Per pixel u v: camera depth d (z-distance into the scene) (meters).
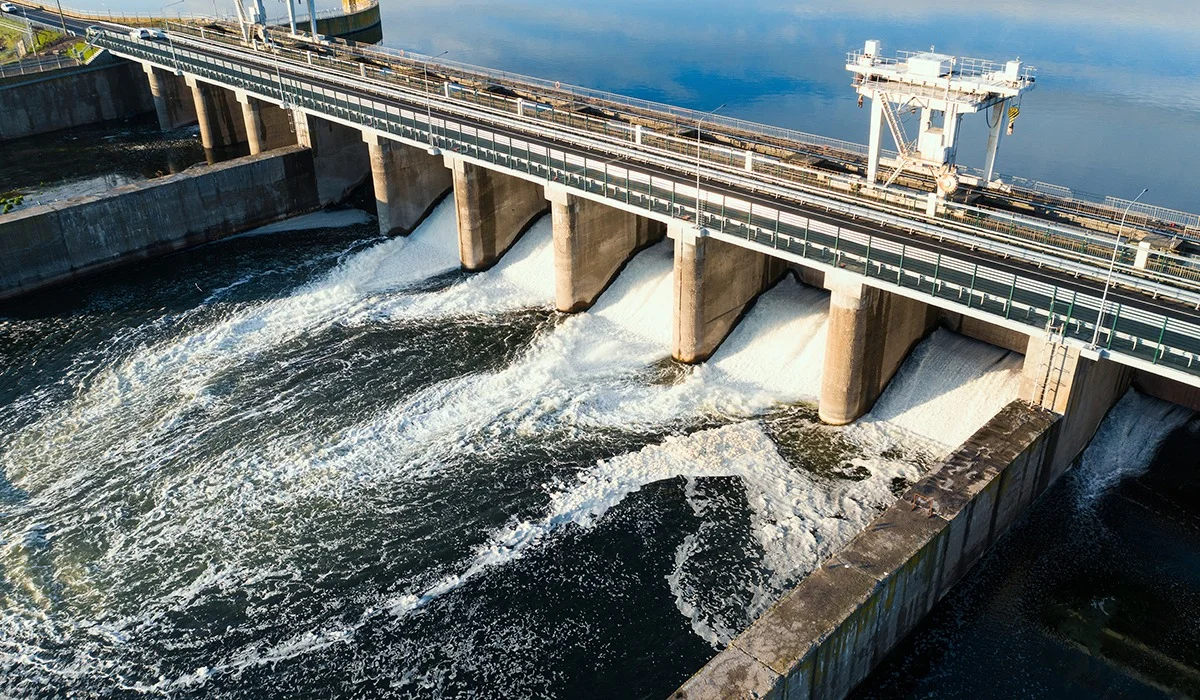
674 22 168.12
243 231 83.81
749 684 31.23
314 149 86.69
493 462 50.81
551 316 67.88
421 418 54.97
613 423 54.09
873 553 36.19
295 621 41.19
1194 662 37.50
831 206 52.97
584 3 196.50
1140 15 153.75
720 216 54.31
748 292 61.97
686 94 119.12
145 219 76.75
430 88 83.69
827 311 59.88
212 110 106.00
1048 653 38.28
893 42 141.38
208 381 59.47
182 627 41.19
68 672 39.31
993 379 51.34
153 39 110.25
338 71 91.06
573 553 44.28
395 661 39.06
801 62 132.75
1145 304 42.66
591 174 61.22
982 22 152.12
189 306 69.69
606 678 37.91
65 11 148.25
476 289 72.12
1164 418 48.41
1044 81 115.75
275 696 37.81
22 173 102.12
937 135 51.22
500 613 41.12
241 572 43.97
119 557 45.19
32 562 44.97
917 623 39.44
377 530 46.16
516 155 66.00
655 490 48.16
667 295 66.12
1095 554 42.66
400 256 79.00
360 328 66.19
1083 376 42.94
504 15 187.62
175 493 49.25
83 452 52.78
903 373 54.84
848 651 34.81
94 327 66.69
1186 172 86.56
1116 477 46.78
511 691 37.50
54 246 72.06
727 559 43.44
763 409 55.16
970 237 47.19
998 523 42.34
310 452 52.09
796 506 46.59
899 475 48.53
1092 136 95.94
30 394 58.44
